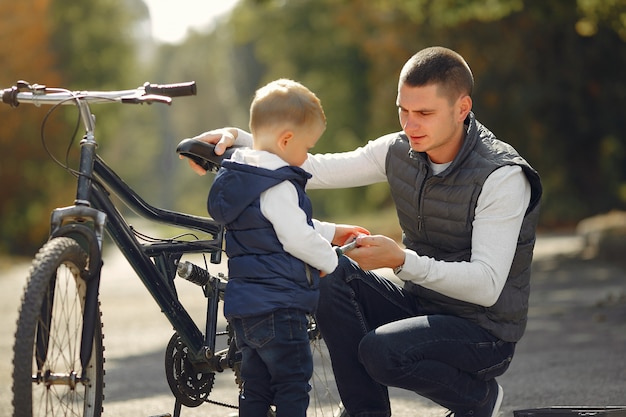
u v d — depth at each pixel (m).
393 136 4.79
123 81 53.25
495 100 29.33
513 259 4.40
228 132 4.70
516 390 6.55
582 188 33.44
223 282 4.84
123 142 92.62
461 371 4.39
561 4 20.25
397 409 6.04
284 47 56.44
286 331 4.03
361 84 53.44
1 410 6.48
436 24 25.41
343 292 4.59
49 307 3.84
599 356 7.94
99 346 4.14
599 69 27.72
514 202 4.27
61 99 4.18
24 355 3.52
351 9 39.53
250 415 4.16
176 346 4.72
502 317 4.40
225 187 4.09
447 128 4.30
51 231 3.93
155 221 4.58
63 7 50.00
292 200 4.03
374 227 39.38
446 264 4.22
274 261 4.03
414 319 4.37
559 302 12.46
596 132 29.34
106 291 18.73
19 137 39.72
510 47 28.84
